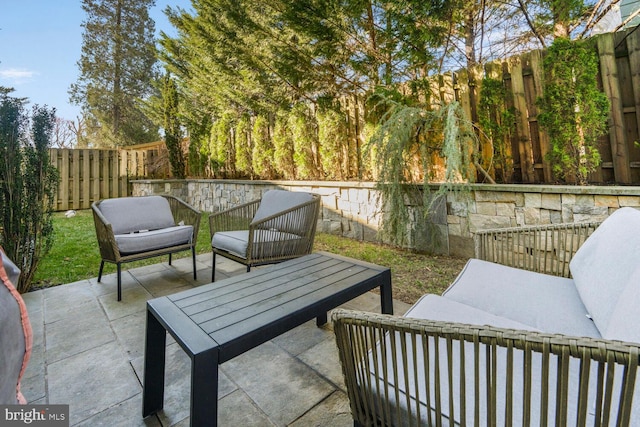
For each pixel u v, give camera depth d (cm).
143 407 124
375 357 82
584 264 136
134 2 1259
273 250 248
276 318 117
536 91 273
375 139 328
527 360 61
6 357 53
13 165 243
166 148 818
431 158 327
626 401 54
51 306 226
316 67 428
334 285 152
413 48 332
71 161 727
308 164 472
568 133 254
